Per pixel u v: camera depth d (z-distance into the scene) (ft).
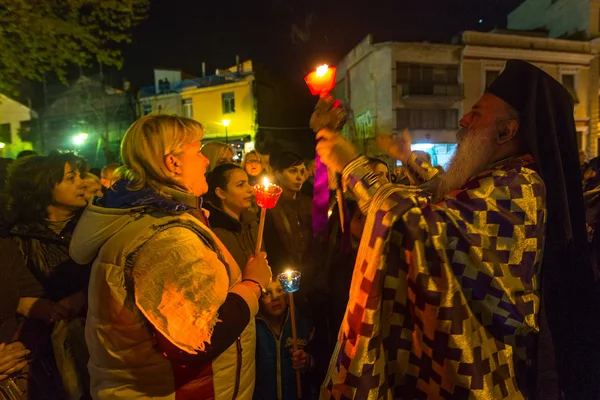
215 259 3.59
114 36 23.68
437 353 3.45
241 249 7.25
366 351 3.51
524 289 3.50
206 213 4.58
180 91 64.90
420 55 55.36
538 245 3.58
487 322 3.44
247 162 12.07
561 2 63.62
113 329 3.43
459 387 3.37
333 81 4.01
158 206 3.50
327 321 8.15
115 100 69.41
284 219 8.86
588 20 59.52
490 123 3.86
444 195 3.83
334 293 7.70
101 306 3.45
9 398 5.29
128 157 3.75
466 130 4.06
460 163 3.86
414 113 56.13
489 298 3.40
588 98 59.98
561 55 58.13
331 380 3.79
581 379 4.27
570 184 3.88
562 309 4.08
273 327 6.92
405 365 3.75
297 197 9.86
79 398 5.88
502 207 3.45
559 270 4.00
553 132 3.68
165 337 3.17
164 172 3.79
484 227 3.40
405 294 3.62
